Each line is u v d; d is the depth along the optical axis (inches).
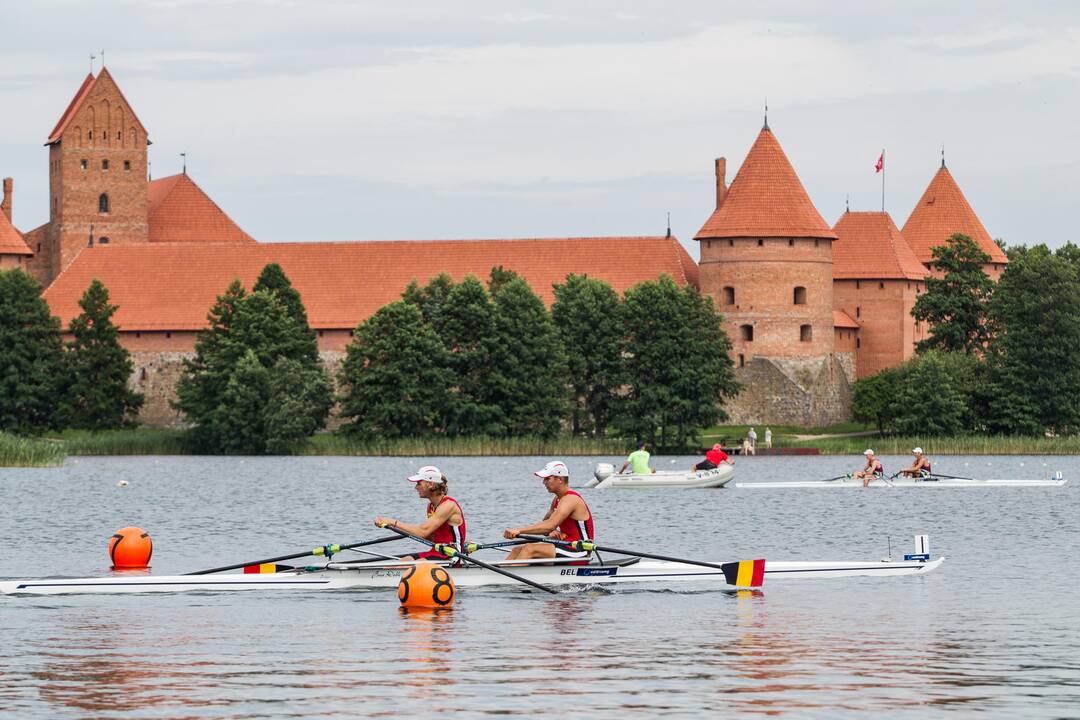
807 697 2183.8
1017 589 3221.0
